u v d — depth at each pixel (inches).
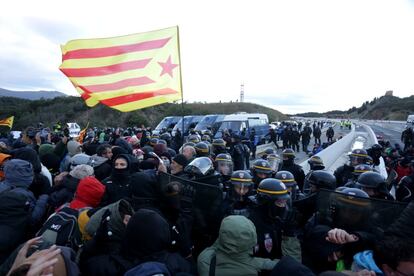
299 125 1414.9
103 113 2306.8
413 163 288.8
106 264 90.0
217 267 96.4
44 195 153.0
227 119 892.6
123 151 203.9
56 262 65.9
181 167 182.1
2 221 113.7
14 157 181.5
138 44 206.4
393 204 95.6
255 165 187.9
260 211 115.8
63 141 275.1
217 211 119.0
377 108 5531.5
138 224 86.8
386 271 64.7
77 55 203.3
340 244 96.1
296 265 69.7
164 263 86.2
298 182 255.8
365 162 229.0
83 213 114.4
